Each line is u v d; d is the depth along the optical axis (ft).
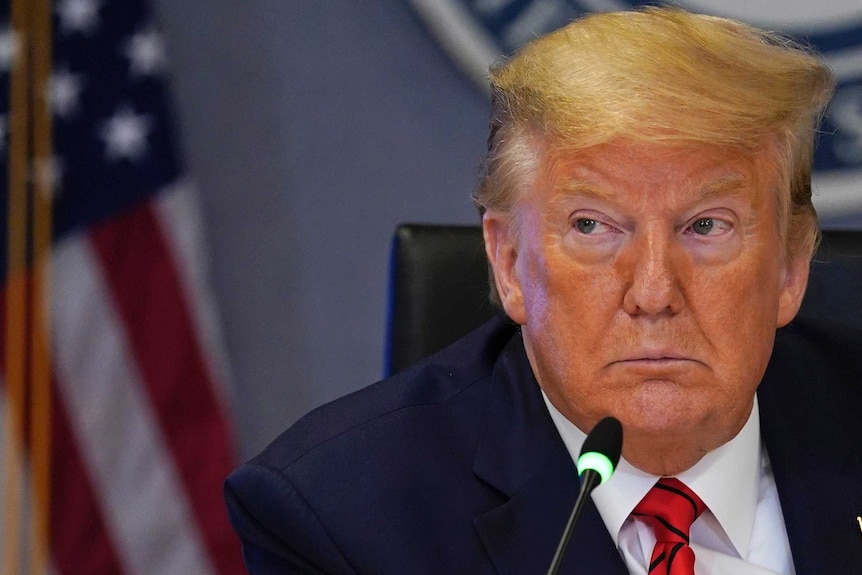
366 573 9.82
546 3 21.35
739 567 9.95
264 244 22.21
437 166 22.02
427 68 21.93
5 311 21.22
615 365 8.85
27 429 21.16
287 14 22.07
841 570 9.98
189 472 21.33
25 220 21.35
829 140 20.85
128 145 21.59
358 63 22.03
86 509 21.24
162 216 21.50
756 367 9.00
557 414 10.31
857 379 11.48
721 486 9.98
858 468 10.59
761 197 8.86
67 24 21.70
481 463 10.26
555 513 9.87
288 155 22.15
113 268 21.40
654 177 8.63
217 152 22.08
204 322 21.47
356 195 22.17
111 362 21.35
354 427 10.66
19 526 21.17
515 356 11.12
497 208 9.75
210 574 21.27
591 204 8.78
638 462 9.66
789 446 10.61
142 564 21.24
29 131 21.52
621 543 9.90
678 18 9.14
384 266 22.17
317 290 22.29
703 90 8.61
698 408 8.85
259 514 10.32
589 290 8.84
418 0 21.81
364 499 10.08
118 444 21.29
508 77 9.50
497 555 9.72
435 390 11.15
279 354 22.31
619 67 8.72
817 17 20.88
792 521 10.17
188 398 21.43
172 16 22.03
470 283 13.21
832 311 13.20
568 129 8.76
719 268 8.75
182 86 22.06
